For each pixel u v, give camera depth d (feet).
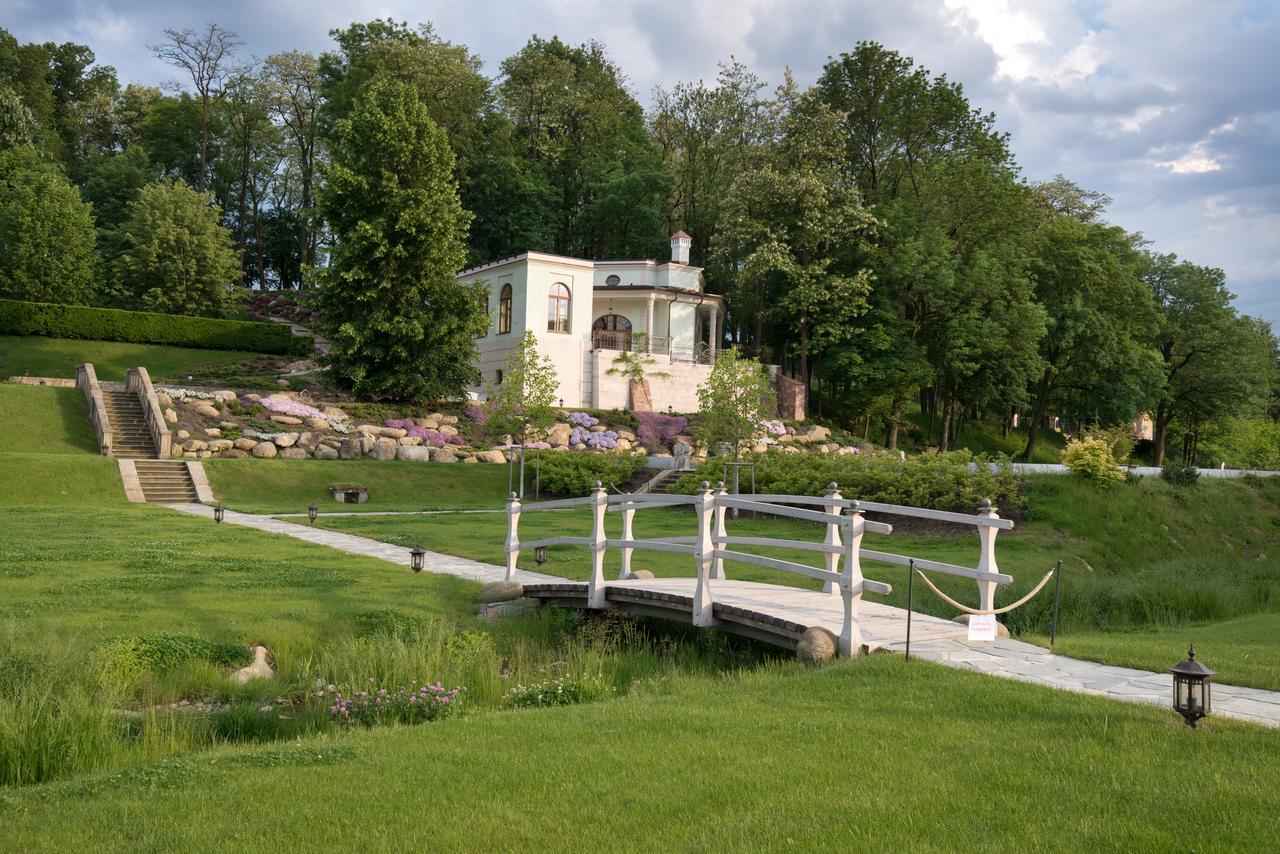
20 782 23.26
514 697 32.83
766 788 19.19
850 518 34.24
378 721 29.37
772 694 28.32
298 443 120.67
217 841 16.74
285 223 276.21
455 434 133.69
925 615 42.01
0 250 170.09
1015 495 90.94
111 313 162.50
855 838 16.25
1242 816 16.84
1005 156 179.42
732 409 106.11
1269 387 209.15
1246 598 65.98
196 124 253.44
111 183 222.07
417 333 132.36
